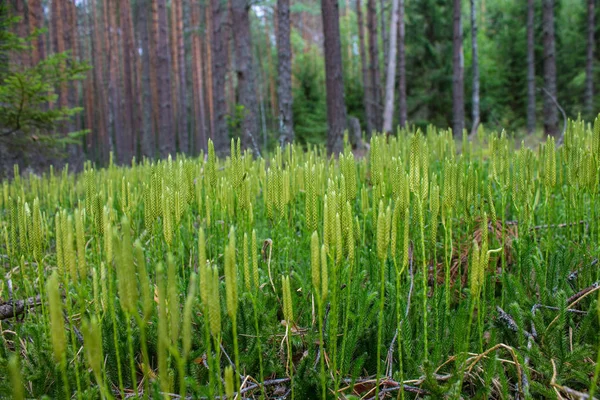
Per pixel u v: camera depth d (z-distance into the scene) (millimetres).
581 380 1232
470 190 1852
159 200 1543
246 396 1312
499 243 2059
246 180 1729
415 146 1194
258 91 34562
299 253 2129
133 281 831
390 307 1584
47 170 9469
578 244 1831
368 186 2953
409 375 1345
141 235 2465
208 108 30594
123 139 25844
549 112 11898
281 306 1760
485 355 1271
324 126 20250
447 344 1422
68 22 20266
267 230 2525
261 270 1900
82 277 1006
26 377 1318
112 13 25422
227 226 2117
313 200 1301
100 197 1477
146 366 1010
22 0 14117
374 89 18266
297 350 1545
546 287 1749
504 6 20516
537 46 18375
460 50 14883
